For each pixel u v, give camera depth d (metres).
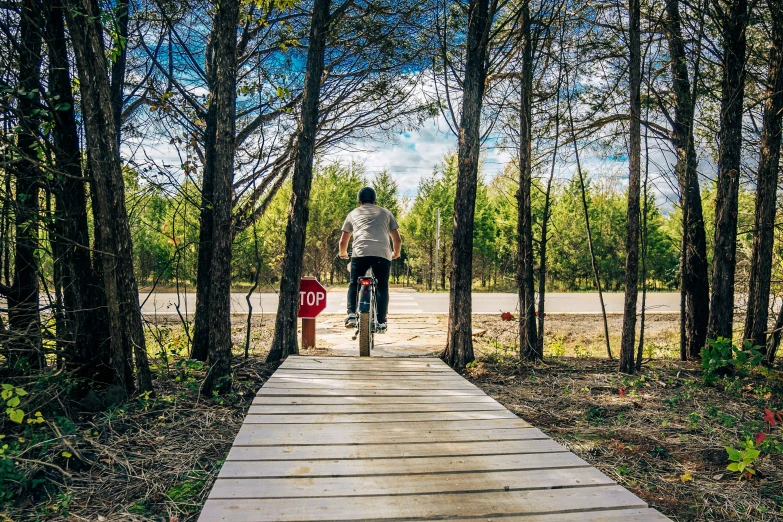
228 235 4.84
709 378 5.77
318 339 8.77
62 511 2.75
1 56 4.05
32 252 4.33
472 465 3.09
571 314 15.03
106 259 4.25
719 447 3.85
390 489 2.75
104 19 3.92
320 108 7.20
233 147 4.84
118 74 5.32
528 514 2.51
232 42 4.70
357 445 3.41
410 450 3.32
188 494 2.98
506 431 3.72
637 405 4.91
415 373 5.55
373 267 6.63
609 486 2.83
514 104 7.28
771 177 6.38
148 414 4.22
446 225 29.11
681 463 3.57
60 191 4.26
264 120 6.74
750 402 5.14
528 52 6.74
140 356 4.53
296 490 2.73
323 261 27.78
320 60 6.32
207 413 4.35
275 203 22.72
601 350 8.81
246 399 4.79
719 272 6.53
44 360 4.39
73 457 3.34
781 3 6.04
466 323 6.59
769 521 2.78
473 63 6.46
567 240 31.03
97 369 4.45
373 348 7.77
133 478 3.17
